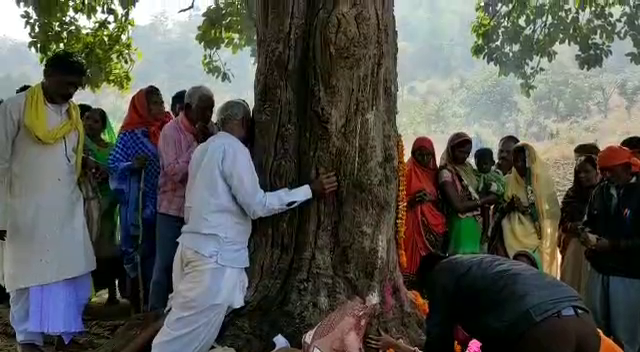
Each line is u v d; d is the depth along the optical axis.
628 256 5.36
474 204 6.27
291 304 4.53
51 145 4.98
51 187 5.00
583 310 3.49
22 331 5.12
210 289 4.14
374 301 4.57
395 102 4.85
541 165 6.45
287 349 4.14
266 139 4.66
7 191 4.94
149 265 6.04
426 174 6.37
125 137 5.99
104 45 10.40
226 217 4.21
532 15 10.70
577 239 6.33
